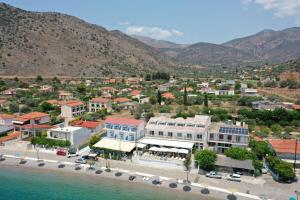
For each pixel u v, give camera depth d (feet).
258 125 428.56
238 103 566.36
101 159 301.22
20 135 372.17
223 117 435.12
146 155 295.28
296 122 418.51
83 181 256.11
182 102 573.74
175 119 341.41
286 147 286.46
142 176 261.24
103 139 324.60
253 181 248.73
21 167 286.46
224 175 260.62
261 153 289.94
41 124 404.57
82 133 347.15
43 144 329.72
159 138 322.14
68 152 318.86
